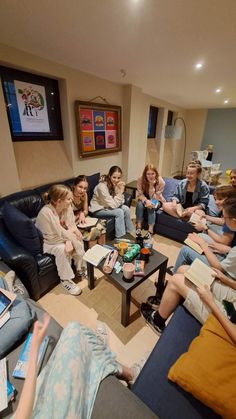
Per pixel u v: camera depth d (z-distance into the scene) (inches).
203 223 84.8
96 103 108.0
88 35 62.4
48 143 97.1
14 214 60.9
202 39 64.2
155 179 103.4
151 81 116.1
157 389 31.6
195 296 44.5
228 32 59.4
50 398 25.1
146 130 156.0
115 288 70.6
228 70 94.8
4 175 76.7
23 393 22.6
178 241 100.0
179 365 32.1
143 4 47.5
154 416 26.7
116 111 123.7
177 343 38.9
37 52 75.2
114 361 35.6
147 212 103.1
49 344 37.2
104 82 111.5
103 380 30.7
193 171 93.7
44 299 65.4
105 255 61.9
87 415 26.2
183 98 170.1
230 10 48.9
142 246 67.2
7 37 63.4
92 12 50.7
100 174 120.2
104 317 59.6
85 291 69.1
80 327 35.8
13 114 81.0
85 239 77.3
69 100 95.4
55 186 66.5
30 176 88.7
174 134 186.2
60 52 75.4
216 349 33.1
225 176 245.3
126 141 136.5
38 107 88.9
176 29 58.5
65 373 27.0
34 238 61.1
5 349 35.5
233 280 47.2
